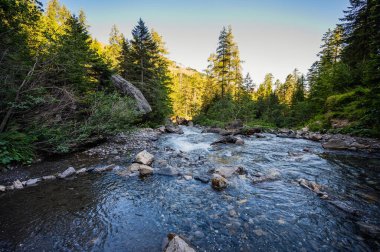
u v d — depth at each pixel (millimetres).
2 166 7238
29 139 8227
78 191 5773
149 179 6738
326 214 4520
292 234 3822
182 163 8672
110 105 11945
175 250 2908
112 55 40281
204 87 48844
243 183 6375
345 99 19969
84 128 10016
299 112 30609
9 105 8109
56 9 35438
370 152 10516
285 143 13961
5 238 3682
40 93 9047
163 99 26797
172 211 4688
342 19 28078
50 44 9430
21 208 4781
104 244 3549
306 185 6098
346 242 3576
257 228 4016
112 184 6305
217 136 18000
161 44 37250
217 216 4465
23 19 8438
